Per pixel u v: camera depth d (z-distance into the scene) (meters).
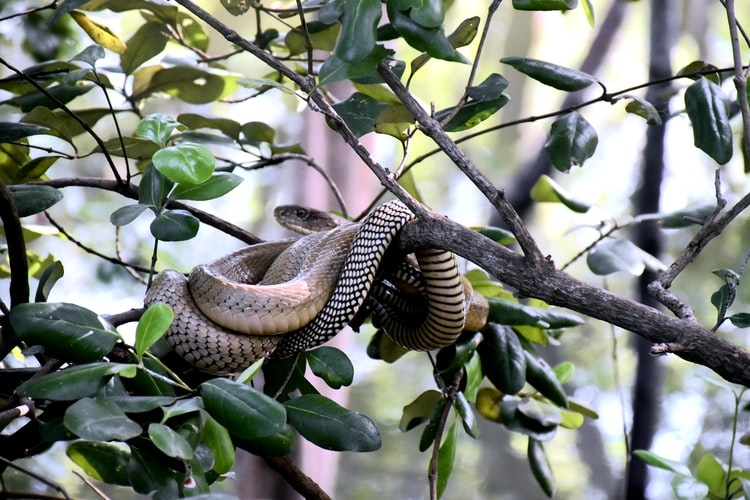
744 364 4.92
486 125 26.34
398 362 25.19
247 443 5.68
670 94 8.97
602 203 23.59
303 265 7.00
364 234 6.53
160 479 5.34
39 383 4.92
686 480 6.45
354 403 24.53
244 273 7.65
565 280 5.30
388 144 25.83
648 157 12.14
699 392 20.05
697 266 19.22
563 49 24.53
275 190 25.73
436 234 5.90
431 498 6.60
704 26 18.97
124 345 5.56
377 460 23.17
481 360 7.69
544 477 8.21
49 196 6.48
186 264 23.53
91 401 4.70
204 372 6.49
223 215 25.84
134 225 21.06
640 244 11.80
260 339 6.46
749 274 19.03
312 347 6.61
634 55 23.11
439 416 7.16
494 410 8.52
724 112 6.39
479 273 8.55
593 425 22.86
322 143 12.55
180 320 6.37
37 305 5.32
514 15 24.66
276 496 11.53
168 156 5.45
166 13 8.63
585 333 21.41
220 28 6.05
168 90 9.02
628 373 20.88
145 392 5.52
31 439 5.79
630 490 11.14
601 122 24.34
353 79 6.61
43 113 7.27
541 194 9.01
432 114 6.10
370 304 7.21
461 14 24.72
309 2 7.88
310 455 11.90
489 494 22.75
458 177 27.17
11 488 10.41
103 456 6.07
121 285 16.61
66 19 10.05
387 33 6.84
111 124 21.59
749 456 18.53
